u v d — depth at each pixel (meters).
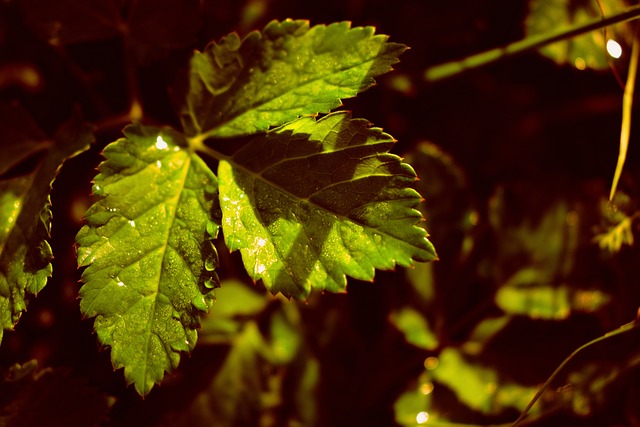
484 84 0.52
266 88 0.45
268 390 0.49
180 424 0.49
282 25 0.45
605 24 0.47
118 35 0.47
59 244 0.49
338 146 0.44
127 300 0.44
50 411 0.46
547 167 0.51
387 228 0.43
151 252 0.44
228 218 0.44
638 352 0.47
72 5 0.47
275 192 0.44
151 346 0.44
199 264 0.44
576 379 0.48
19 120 0.47
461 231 0.50
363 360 0.50
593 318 0.49
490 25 0.51
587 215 0.50
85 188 0.49
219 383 0.49
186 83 0.45
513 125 0.52
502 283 0.50
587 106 0.52
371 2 0.51
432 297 0.50
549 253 0.50
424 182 0.50
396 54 0.44
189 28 0.47
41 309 0.49
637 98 0.49
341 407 0.50
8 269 0.44
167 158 0.45
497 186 0.50
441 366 0.50
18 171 0.48
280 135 0.44
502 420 0.49
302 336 0.50
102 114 0.50
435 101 0.52
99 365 0.49
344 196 0.44
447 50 0.51
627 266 0.48
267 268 0.44
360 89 0.44
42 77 0.50
